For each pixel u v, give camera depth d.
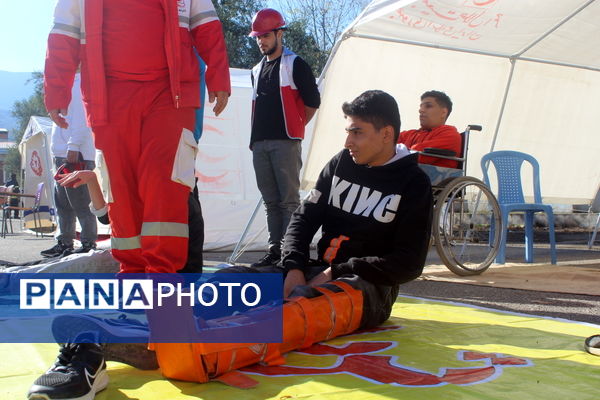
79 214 5.81
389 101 2.69
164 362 1.89
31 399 1.65
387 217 2.63
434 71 6.29
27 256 7.04
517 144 7.18
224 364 1.90
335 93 5.81
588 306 3.47
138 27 2.15
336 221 2.81
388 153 2.72
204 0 2.37
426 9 5.20
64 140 6.32
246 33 22.27
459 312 3.16
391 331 2.65
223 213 7.02
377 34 5.56
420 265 2.55
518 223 12.01
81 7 2.19
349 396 1.73
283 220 4.75
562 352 2.29
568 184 7.56
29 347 2.34
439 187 4.71
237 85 7.24
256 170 4.79
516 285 4.20
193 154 2.20
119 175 2.14
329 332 2.37
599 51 6.57
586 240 9.85
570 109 7.23
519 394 1.77
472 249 7.18
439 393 1.76
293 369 2.02
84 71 2.20
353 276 2.56
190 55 2.26
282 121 4.61
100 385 1.77
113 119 2.12
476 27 5.70
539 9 5.52
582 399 1.74
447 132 4.77
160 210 2.06
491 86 6.70
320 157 6.03
